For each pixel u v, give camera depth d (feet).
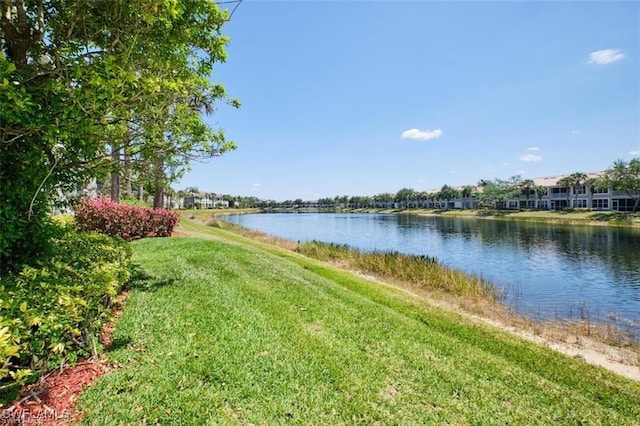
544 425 11.04
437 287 39.19
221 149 19.45
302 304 19.71
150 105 14.02
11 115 9.41
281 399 10.54
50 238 14.08
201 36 16.69
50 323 9.05
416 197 333.42
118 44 12.83
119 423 8.66
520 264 59.52
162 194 54.65
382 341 15.89
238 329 14.80
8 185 11.26
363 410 10.55
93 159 13.67
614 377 15.74
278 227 145.89
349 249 63.05
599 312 33.60
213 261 27.50
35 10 12.84
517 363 16.02
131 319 14.70
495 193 233.76
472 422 10.73
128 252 21.34
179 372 11.02
